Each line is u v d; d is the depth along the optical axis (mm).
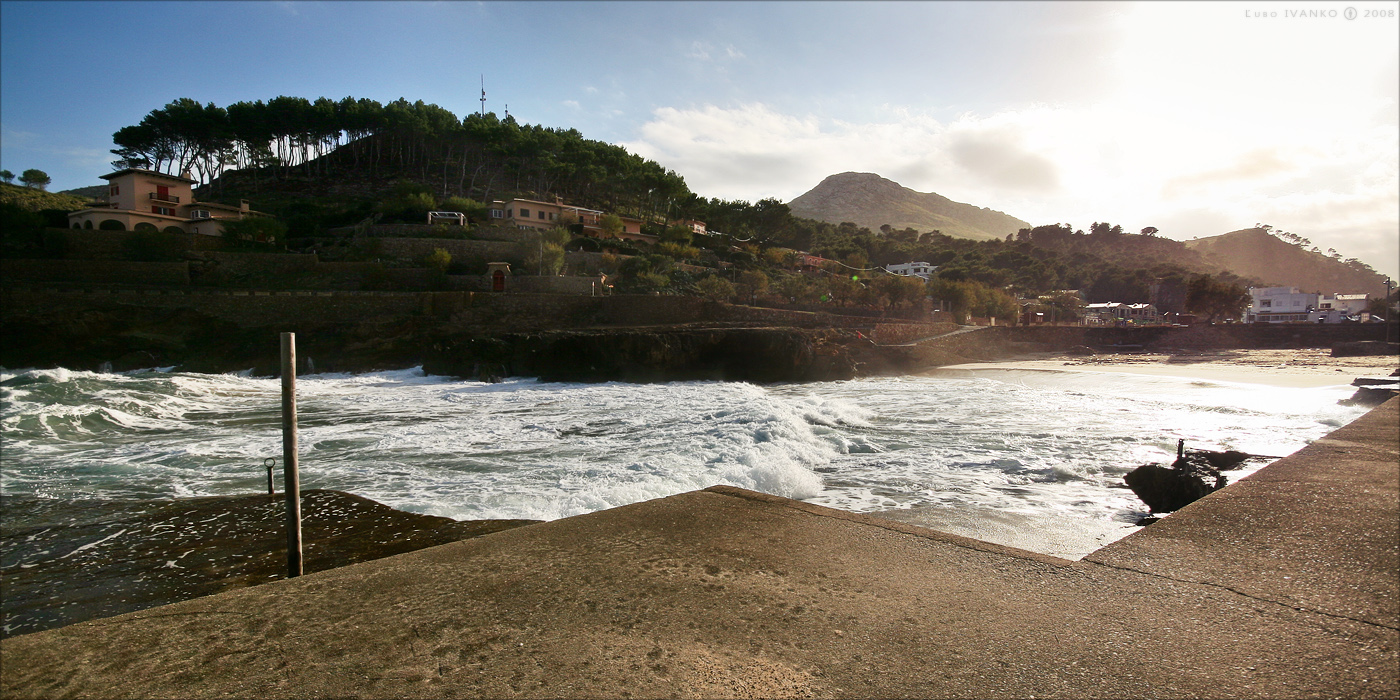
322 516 8703
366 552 7262
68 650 2070
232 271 48188
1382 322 67812
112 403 19891
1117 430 16969
